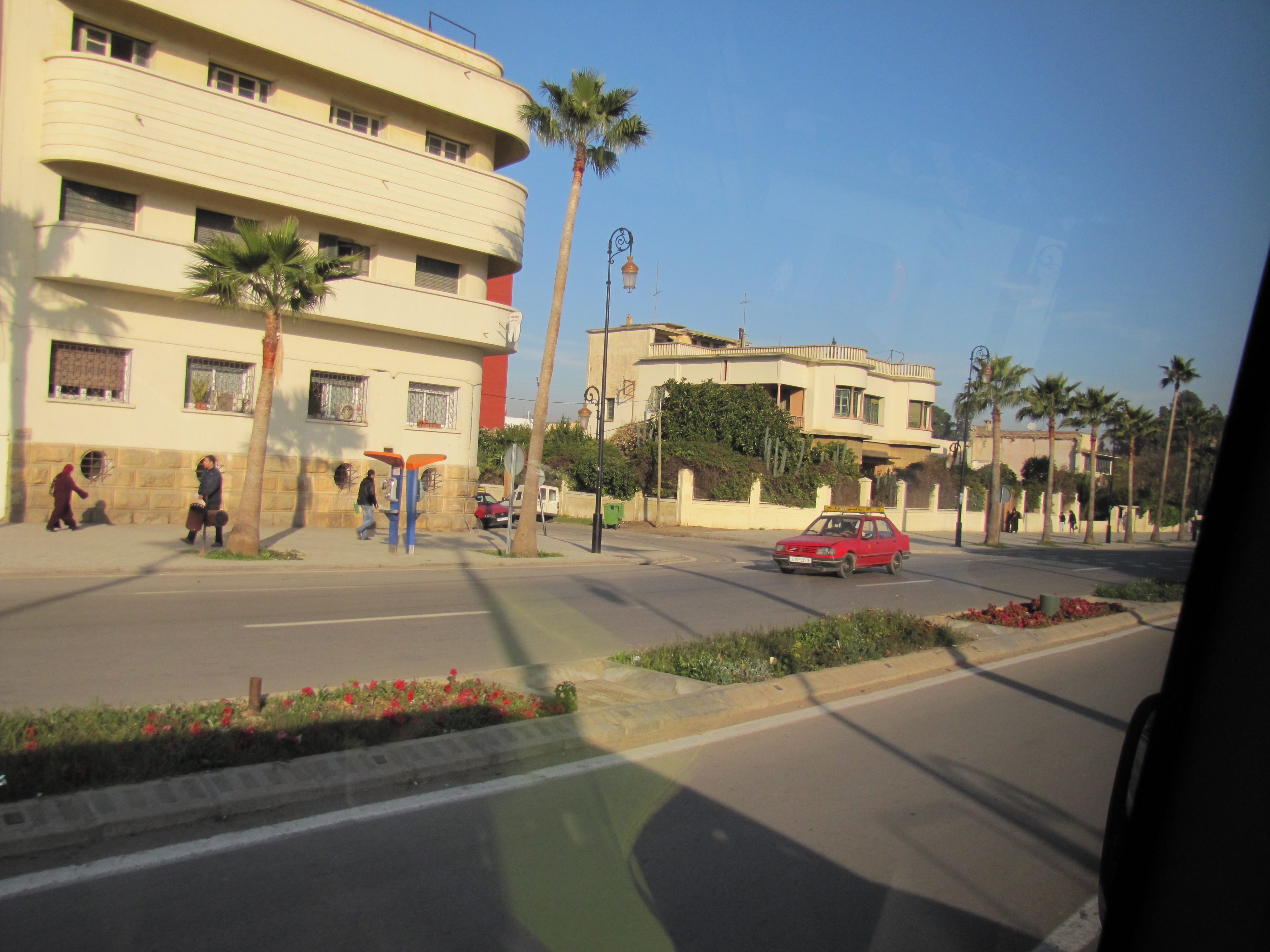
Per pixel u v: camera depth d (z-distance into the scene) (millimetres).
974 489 46625
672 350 47156
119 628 9680
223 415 21125
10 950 3334
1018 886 4500
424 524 25047
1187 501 21203
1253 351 2791
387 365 24078
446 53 24250
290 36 21234
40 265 18438
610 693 7891
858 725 7383
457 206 24203
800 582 19281
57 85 18328
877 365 42719
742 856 4645
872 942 3826
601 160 21031
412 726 6000
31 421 18578
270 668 8164
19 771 4598
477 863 4336
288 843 4410
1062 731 7625
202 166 19828
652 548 26859
